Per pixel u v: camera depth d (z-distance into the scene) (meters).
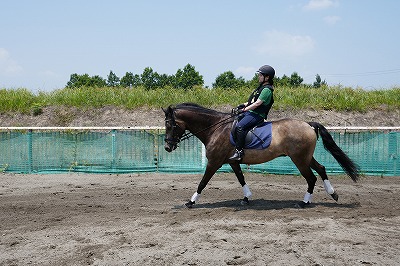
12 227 7.70
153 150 14.41
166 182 12.72
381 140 13.78
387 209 8.66
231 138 8.62
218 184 12.27
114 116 19.78
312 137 8.46
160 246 6.39
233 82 45.38
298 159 8.49
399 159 13.73
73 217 8.29
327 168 13.69
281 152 8.50
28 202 9.84
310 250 6.11
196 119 8.88
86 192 11.18
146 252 6.15
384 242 6.43
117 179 13.35
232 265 5.68
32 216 8.45
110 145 14.46
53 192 11.20
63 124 19.56
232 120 8.77
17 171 14.66
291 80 44.88
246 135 8.49
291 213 8.18
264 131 8.46
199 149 14.26
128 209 8.96
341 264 5.61
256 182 12.56
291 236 6.70
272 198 10.13
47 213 8.70
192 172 14.23
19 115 20.19
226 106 19.92
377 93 21.45
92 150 14.51
